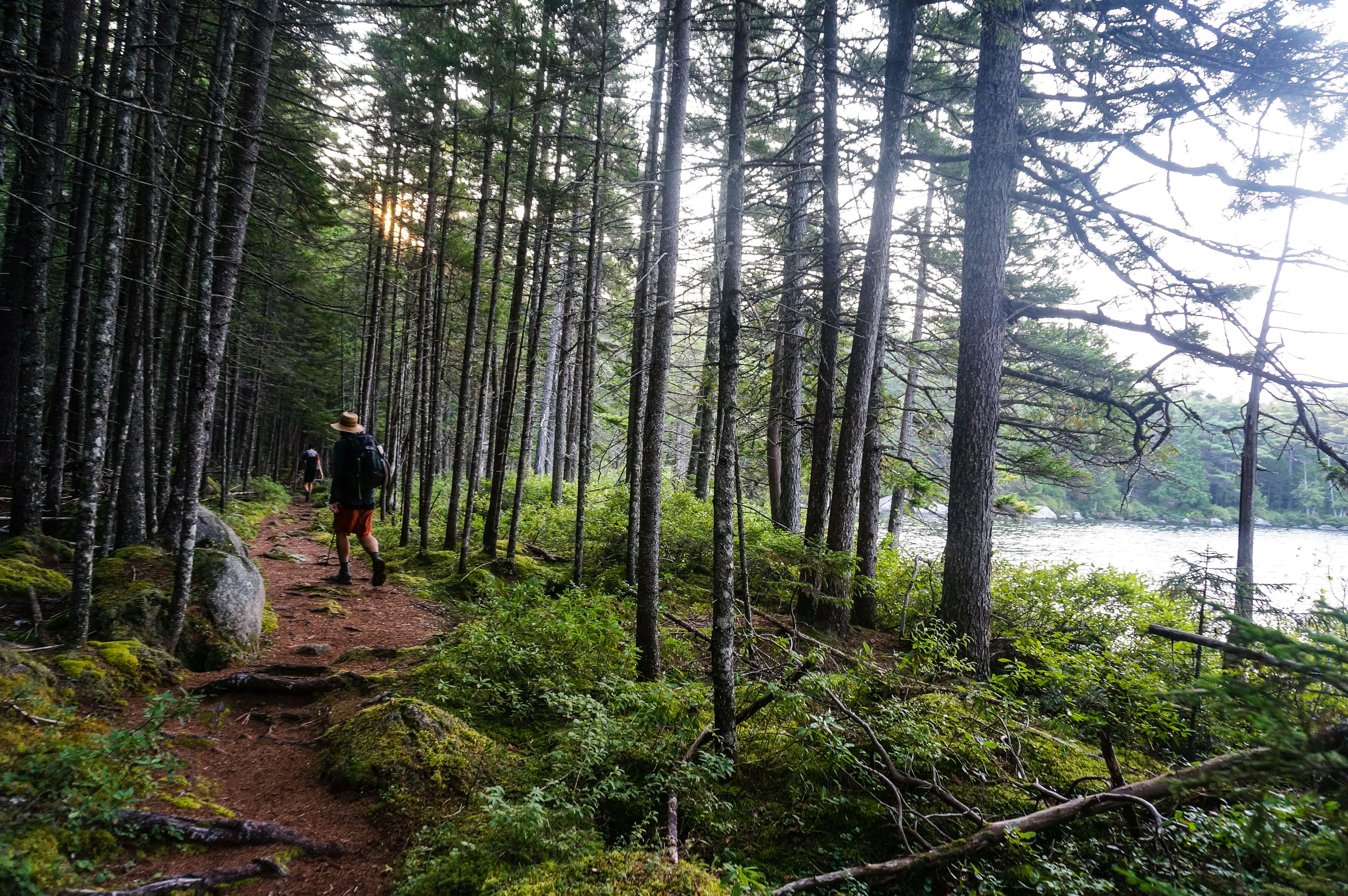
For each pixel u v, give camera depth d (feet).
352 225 49.21
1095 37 23.88
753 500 62.28
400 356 58.08
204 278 18.53
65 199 28.89
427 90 34.04
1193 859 13.10
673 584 34.91
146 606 18.39
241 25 22.35
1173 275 25.57
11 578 19.85
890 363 52.49
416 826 12.61
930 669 22.40
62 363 27.96
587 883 10.96
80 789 10.64
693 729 16.88
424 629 25.48
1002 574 41.32
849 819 15.56
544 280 39.60
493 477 39.55
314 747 15.19
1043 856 14.21
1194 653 24.89
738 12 20.06
